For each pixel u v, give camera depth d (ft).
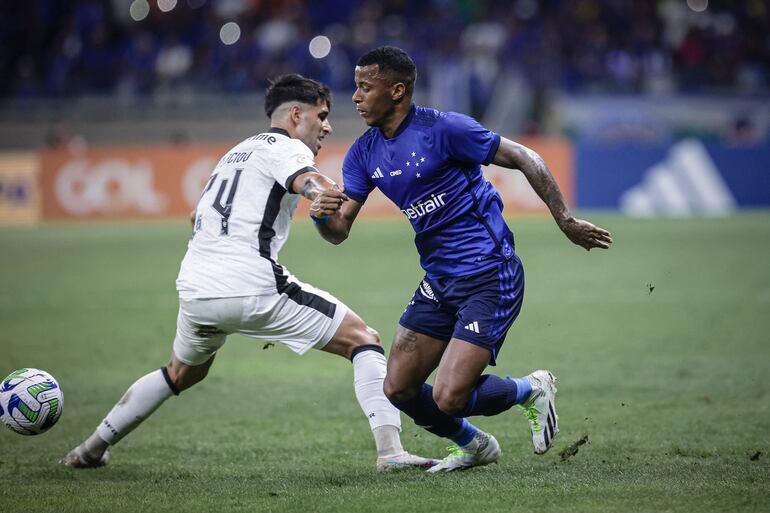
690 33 365.81
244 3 370.12
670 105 336.08
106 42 360.07
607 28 369.71
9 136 338.13
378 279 167.12
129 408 62.59
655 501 49.60
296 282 60.13
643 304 139.95
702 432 70.69
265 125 340.59
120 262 199.21
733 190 294.46
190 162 293.43
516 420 76.74
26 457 66.85
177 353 62.23
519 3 374.84
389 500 51.13
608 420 75.46
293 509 49.88
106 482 58.65
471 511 48.65
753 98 337.52
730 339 112.27
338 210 54.70
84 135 338.75
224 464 64.18
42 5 365.20
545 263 188.14
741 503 48.98
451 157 55.88
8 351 111.65
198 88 348.38
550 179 55.67
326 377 96.58
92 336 121.08
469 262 56.44
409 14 370.94
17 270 189.57
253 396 87.71
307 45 354.13
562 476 56.08
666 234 232.94
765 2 383.45
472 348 55.11
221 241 58.49
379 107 55.98
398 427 60.59
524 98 334.85
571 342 112.16
